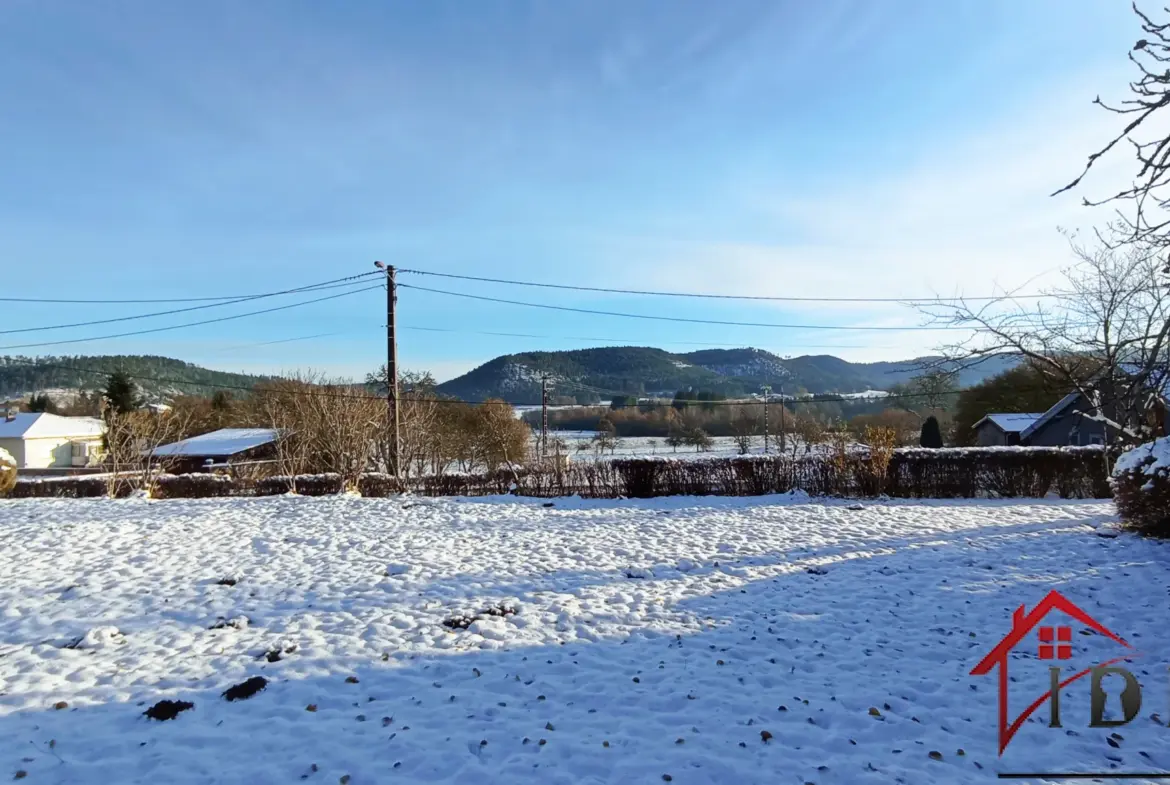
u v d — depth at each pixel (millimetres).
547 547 8961
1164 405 8859
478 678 4555
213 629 5496
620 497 17406
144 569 7379
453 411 37594
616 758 3510
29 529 9414
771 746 3662
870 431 16578
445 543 9117
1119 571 7461
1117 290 11445
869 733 3830
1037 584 7023
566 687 4426
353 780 3275
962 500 15633
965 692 4406
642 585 7008
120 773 3316
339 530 10031
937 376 12266
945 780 3318
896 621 5879
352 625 5613
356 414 20594
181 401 43219
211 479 17391
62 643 5145
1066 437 24891
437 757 3488
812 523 11289
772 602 6449
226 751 3535
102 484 17750
